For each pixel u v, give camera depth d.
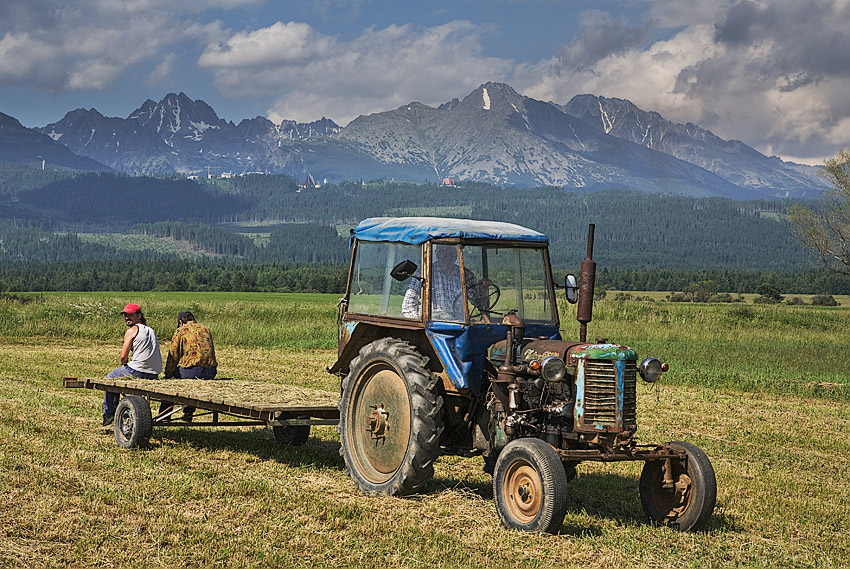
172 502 7.19
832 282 127.38
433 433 7.33
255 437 10.56
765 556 6.59
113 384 10.03
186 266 193.12
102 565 5.67
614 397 6.84
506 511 6.88
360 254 8.71
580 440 6.89
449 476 8.69
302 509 7.12
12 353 20.70
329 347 24.67
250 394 9.55
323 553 6.07
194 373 11.01
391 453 7.79
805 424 13.30
